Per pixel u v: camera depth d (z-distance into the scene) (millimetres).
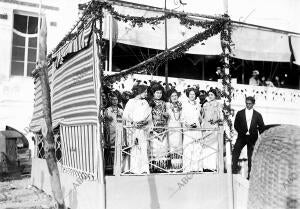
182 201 7141
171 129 7746
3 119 15180
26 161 14828
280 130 1133
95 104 6895
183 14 7777
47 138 5699
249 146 9570
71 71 8430
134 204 6789
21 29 16531
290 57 12836
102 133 6785
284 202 1032
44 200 9664
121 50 14258
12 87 15617
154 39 11789
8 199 9789
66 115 8617
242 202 7453
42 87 5750
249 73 16281
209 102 9000
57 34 16344
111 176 6715
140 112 7578
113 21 11133
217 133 7723
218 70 8453
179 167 7914
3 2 15781
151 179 6965
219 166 7582
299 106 14508
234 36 12117
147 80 12555
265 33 12555
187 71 15523
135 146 7312
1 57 15664
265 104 13984
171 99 8383
